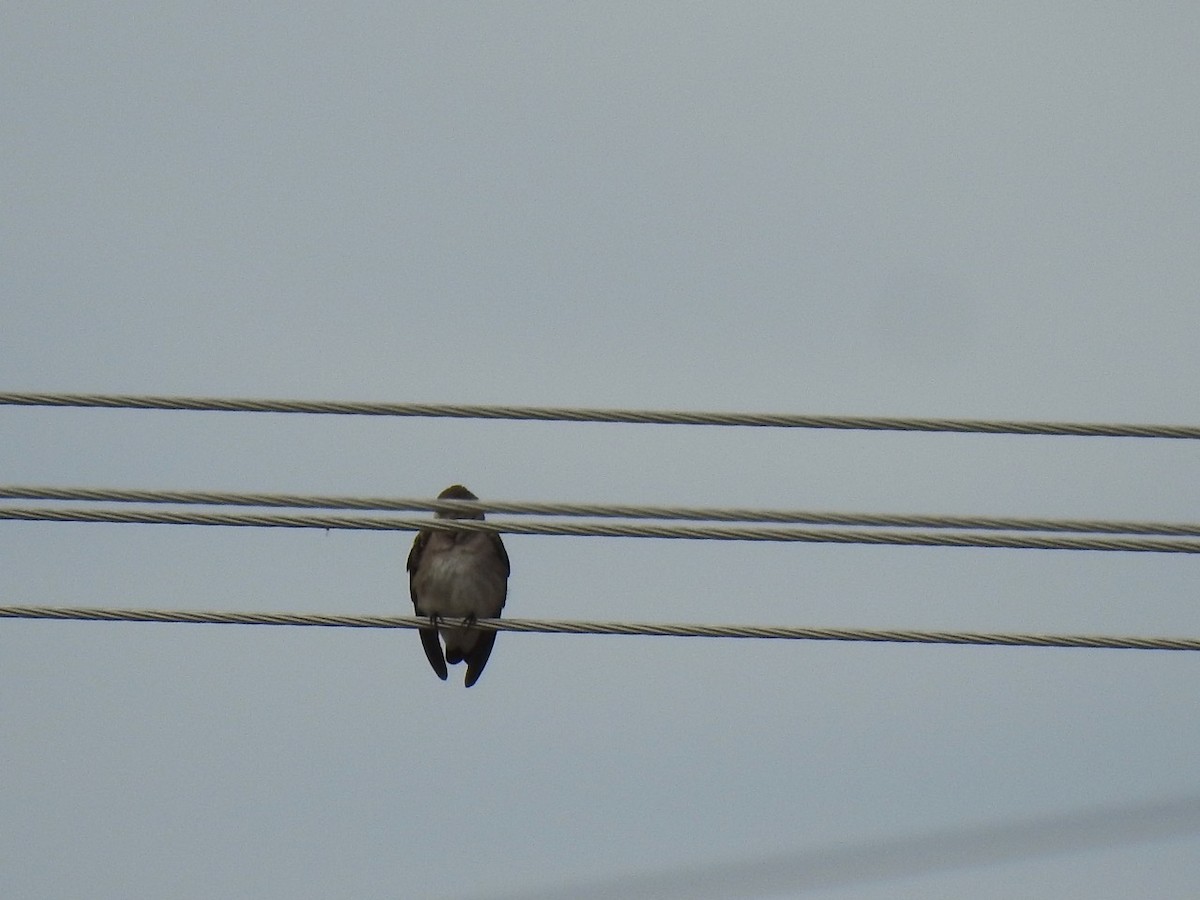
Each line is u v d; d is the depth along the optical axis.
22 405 13.39
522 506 13.41
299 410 13.46
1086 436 13.34
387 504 13.31
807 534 13.22
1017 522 13.18
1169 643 12.99
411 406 13.38
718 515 13.27
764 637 13.25
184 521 13.22
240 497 13.24
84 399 13.39
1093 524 13.15
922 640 13.08
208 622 13.25
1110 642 13.04
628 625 13.34
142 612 13.23
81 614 13.15
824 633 13.20
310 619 13.38
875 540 13.23
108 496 13.20
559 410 13.48
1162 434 13.27
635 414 13.41
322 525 13.34
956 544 13.20
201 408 13.45
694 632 13.27
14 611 13.08
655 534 13.29
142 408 13.45
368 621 13.41
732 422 13.45
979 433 13.36
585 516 13.34
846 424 13.41
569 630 13.41
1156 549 13.10
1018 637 13.03
